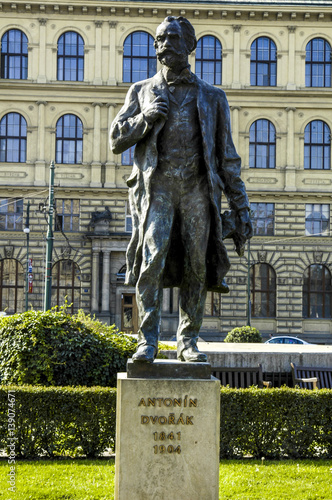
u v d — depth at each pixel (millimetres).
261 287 36031
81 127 36062
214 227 4512
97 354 8602
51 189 24797
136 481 4055
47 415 7301
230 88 36188
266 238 35906
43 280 35344
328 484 6238
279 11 36188
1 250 35281
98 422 7340
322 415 7680
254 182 36188
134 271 4535
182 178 4441
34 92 35656
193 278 4535
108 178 35750
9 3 35500
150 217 4414
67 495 5660
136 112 4625
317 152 36562
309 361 10617
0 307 35312
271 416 7602
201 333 34969
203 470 4078
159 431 4086
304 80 36625
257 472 6695
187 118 4480
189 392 4113
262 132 36438
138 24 36312
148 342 4273
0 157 35688
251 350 11297
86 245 35438
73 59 36344
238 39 36406
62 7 35844
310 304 36125
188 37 4562
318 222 36281
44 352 8227
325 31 36719
